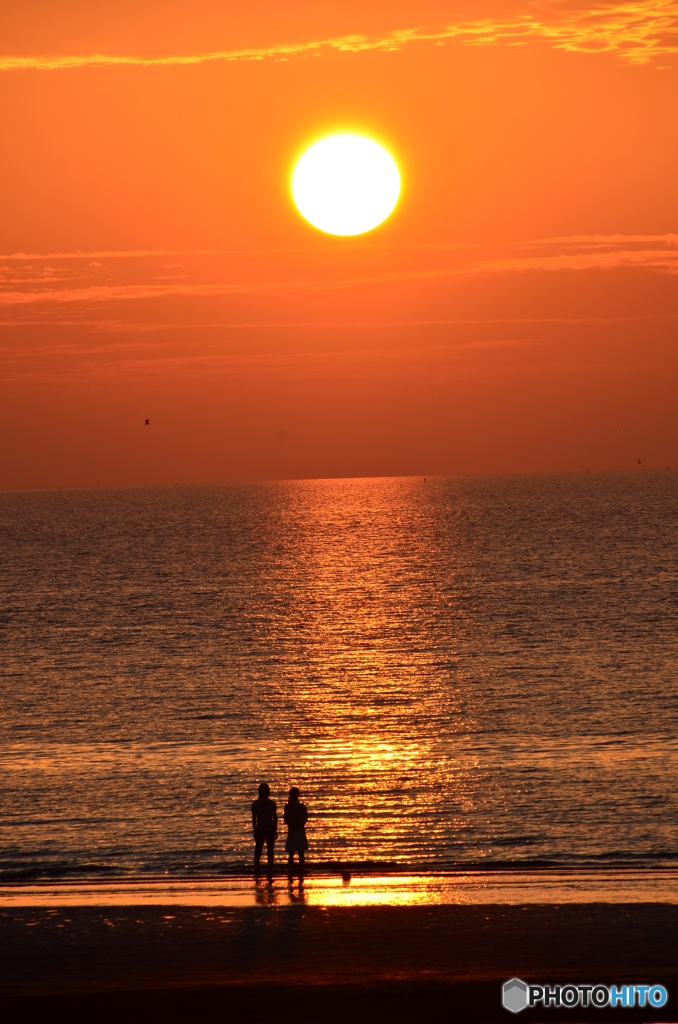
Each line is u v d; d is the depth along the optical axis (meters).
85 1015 60.53
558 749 153.62
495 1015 60.31
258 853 93.50
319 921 76.50
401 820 117.19
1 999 62.94
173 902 83.19
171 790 132.25
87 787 134.00
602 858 102.88
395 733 168.00
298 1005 61.53
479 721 175.12
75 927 75.94
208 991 63.50
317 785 134.00
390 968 66.88
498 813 119.25
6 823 117.69
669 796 125.62
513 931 73.56
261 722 178.12
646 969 66.44
